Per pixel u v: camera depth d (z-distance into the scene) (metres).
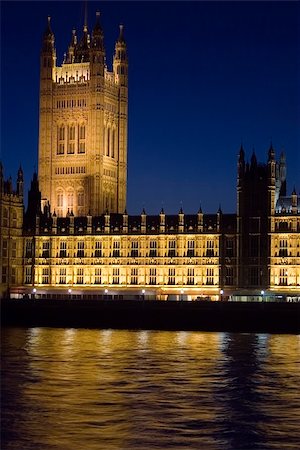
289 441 79.50
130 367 124.06
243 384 108.31
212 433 82.06
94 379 111.69
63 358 134.88
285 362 130.75
